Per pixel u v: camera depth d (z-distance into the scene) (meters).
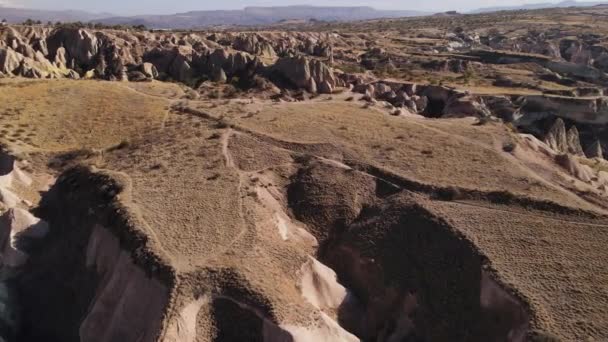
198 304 39.47
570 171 64.38
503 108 114.62
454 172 58.16
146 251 43.50
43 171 71.31
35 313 50.34
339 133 71.44
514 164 60.50
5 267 54.34
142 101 94.25
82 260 50.66
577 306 37.09
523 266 41.41
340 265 49.19
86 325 42.75
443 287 42.66
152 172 59.78
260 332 37.94
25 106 89.69
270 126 74.31
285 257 44.59
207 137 70.25
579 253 42.78
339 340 38.78
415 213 50.06
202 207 50.94
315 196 56.06
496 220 48.00
